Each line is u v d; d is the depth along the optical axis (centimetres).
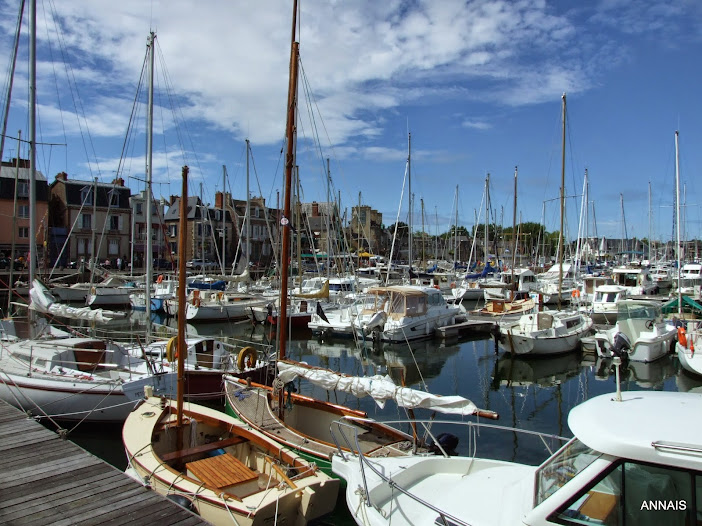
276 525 724
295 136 1362
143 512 674
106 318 1608
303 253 6612
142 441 916
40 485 743
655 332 2220
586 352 2397
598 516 465
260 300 3303
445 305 2962
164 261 6259
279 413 1117
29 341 1510
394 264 6206
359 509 627
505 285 4556
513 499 566
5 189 5150
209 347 1744
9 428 983
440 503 602
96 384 1291
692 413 515
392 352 2506
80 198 5847
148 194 2022
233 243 7100
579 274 4903
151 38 2095
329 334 2766
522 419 1492
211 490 759
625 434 474
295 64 1351
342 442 1030
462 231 10919
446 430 1365
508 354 2425
